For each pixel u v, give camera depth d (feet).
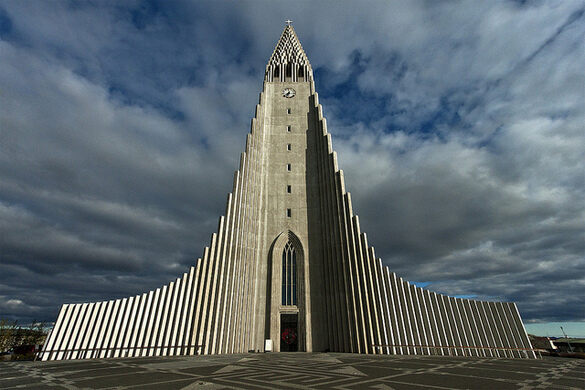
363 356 82.48
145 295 98.22
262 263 114.73
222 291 101.55
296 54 169.17
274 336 102.53
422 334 93.09
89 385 37.99
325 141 129.59
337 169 120.06
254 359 73.67
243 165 123.34
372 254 103.96
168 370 52.37
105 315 95.14
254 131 133.18
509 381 40.37
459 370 51.85
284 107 144.97
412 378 42.86
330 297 106.32
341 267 106.52
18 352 137.08
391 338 93.66
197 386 36.94
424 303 96.89
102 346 91.20
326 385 37.50
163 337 93.97
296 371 50.47
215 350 94.17
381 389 34.88
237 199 116.26
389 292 100.07
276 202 124.77
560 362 67.15
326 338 102.83
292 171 130.52
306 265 112.98
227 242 108.78
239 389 34.91
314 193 126.21
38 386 37.58
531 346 87.71
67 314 94.12
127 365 60.95
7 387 37.09
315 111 141.28
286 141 136.98
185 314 97.19
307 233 119.34
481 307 94.38
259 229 119.34
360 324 96.63
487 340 90.12
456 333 92.12
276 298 107.86
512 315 91.76
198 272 103.04
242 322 101.65
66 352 89.71
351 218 110.01
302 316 105.50
